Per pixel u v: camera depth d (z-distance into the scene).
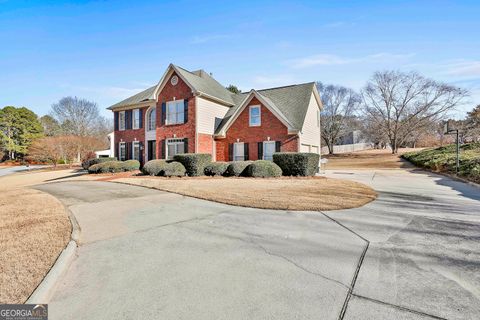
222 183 12.57
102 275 3.49
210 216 6.66
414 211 7.01
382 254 4.09
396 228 5.48
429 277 3.31
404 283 3.16
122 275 3.49
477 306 2.66
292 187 11.17
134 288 3.13
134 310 2.66
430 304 2.70
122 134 25.36
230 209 7.42
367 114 40.53
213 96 20.89
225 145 20.73
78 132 57.97
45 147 33.53
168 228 5.64
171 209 7.48
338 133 48.56
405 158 31.92
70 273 3.56
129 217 6.61
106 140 57.62
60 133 55.81
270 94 22.88
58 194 10.26
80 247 4.55
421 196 9.27
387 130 39.06
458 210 7.11
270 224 5.88
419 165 25.02
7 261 3.77
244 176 15.89
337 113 47.41
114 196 9.66
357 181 14.15
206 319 2.49
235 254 4.17
